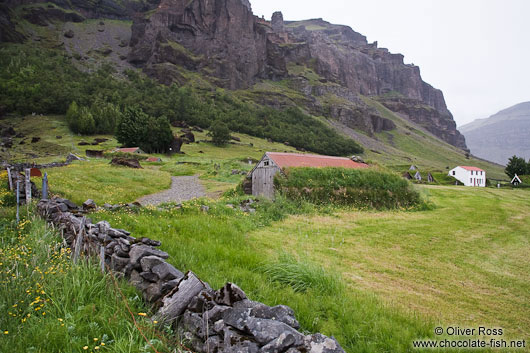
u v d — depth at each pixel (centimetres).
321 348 310
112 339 369
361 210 2095
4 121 12444
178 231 987
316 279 663
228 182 3916
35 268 490
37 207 1018
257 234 1202
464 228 1634
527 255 1185
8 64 18012
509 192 4066
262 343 322
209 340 344
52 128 11950
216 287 562
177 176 4638
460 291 788
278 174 2253
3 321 371
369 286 764
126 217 1044
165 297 420
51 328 368
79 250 590
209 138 13788
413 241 1285
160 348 349
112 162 4972
